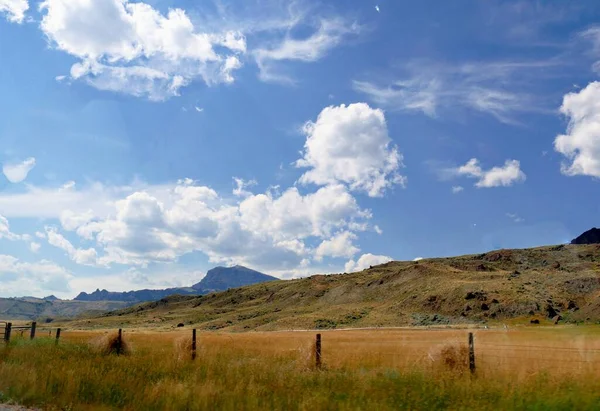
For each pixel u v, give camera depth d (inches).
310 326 5027.1
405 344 1243.2
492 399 435.5
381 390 484.1
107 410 439.2
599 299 4534.9
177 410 434.0
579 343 1095.6
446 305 5310.0
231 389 505.4
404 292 6461.6
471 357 588.4
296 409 432.5
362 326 4857.3
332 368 670.5
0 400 469.1
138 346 1086.4
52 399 464.8
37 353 783.7
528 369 560.1
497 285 5556.1
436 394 453.7
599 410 393.4
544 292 5187.0
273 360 761.6
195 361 748.6
